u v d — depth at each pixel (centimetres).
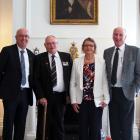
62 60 391
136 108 600
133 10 552
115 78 373
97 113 360
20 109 377
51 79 384
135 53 374
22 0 550
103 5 554
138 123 600
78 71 362
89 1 552
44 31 552
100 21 554
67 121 542
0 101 605
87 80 358
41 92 380
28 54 387
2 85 371
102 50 550
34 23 552
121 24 551
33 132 536
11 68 370
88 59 363
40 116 390
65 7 552
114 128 380
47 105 385
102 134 505
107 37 551
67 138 525
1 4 607
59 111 390
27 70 380
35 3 552
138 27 601
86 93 357
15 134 378
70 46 550
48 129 399
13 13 550
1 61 372
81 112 361
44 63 389
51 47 386
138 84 372
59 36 551
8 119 368
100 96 360
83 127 361
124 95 371
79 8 552
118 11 552
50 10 549
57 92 387
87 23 550
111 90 377
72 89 368
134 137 537
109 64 381
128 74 371
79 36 551
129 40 551
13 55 374
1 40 607
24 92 376
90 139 361
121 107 375
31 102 391
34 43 550
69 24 552
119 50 379
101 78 361
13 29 550
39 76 389
